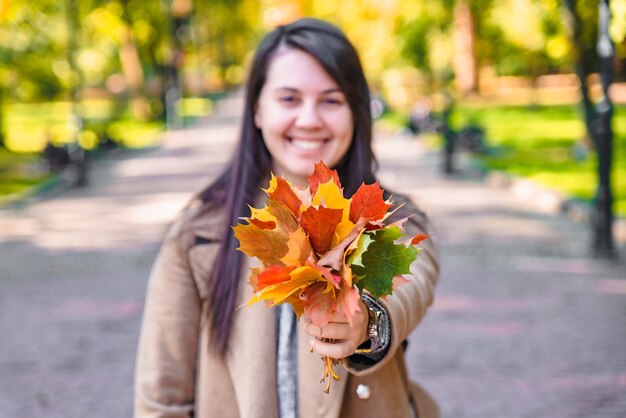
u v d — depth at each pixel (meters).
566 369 6.09
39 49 25.47
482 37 38.22
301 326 1.77
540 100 39.00
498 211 13.38
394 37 35.22
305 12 46.62
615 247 10.20
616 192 13.88
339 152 1.91
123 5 34.75
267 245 1.38
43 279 9.35
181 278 1.90
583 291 8.23
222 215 1.93
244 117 1.98
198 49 54.16
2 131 25.80
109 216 13.80
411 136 28.17
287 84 1.86
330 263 1.31
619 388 5.72
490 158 20.47
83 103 52.22
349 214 1.36
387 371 1.80
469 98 39.38
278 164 1.98
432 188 16.38
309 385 1.74
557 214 12.97
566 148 21.67
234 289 1.82
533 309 7.61
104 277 9.37
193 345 1.90
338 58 1.86
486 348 6.54
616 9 10.05
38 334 7.27
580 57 10.95
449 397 5.61
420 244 1.82
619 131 23.81
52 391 5.98
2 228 12.93
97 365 6.45
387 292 1.34
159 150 27.05
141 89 39.16
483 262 9.59
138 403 1.90
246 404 1.76
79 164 18.25
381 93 42.03
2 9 13.74
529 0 18.72
